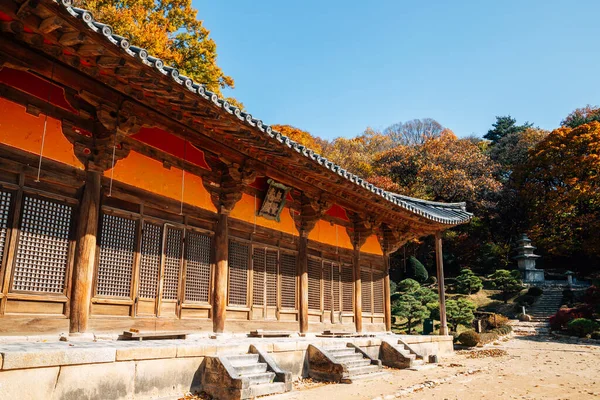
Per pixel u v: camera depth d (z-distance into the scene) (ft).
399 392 32.12
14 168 25.35
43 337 25.46
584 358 65.41
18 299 24.81
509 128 249.34
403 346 51.34
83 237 27.86
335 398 29.12
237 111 28.60
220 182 39.60
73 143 28.22
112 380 22.50
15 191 25.31
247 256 42.42
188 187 36.45
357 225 59.06
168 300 33.91
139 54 21.88
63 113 27.86
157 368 24.97
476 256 184.14
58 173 27.30
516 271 150.82
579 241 168.04
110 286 29.73
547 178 180.14
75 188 28.27
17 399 18.61
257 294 42.93
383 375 39.83
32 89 26.43
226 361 27.94
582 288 144.77
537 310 131.13
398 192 171.53
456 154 189.37
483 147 233.96
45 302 26.02
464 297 144.36
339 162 182.29
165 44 93.15
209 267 38.01
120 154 30.66
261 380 29.07
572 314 105.29
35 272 25.75
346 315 55.52
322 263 52.70
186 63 99.91
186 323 34.94
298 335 45.62
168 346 25.80
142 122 30.91
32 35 21.72
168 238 34.53
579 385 40.32
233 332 39.09
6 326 24.16
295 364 36.01
